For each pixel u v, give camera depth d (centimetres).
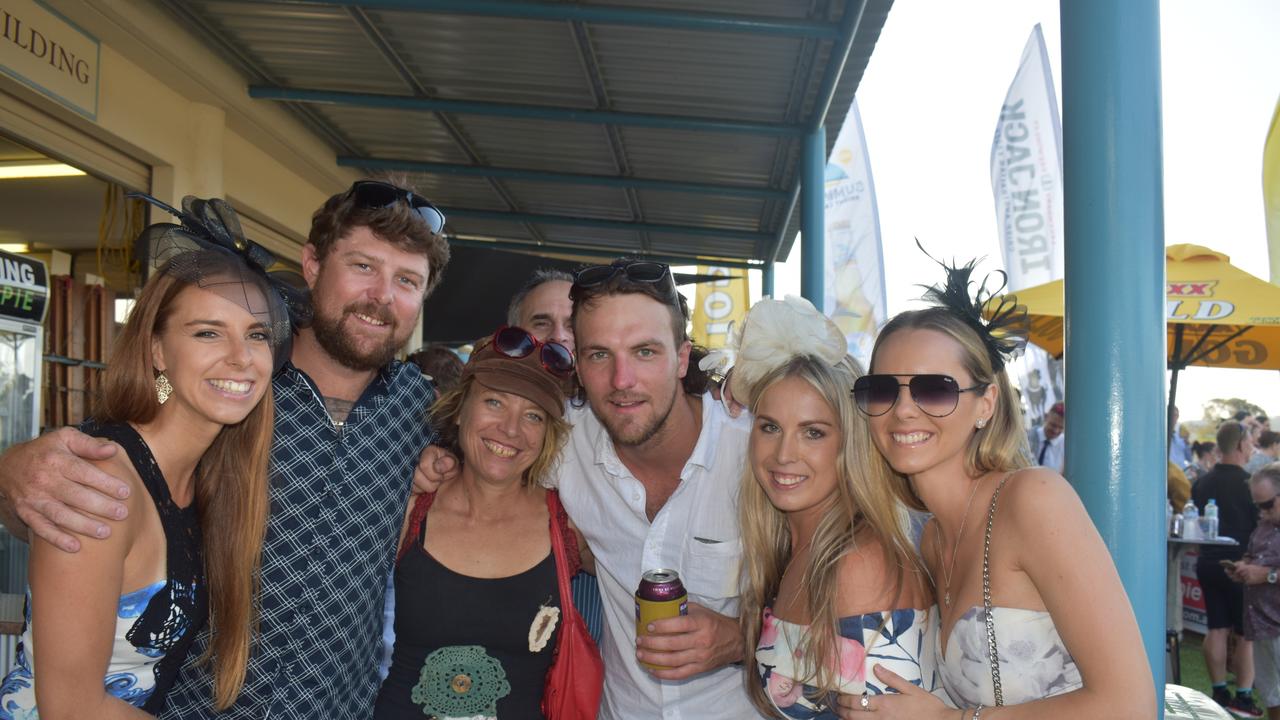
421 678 221
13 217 798
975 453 181
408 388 233
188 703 185
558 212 905
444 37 520
